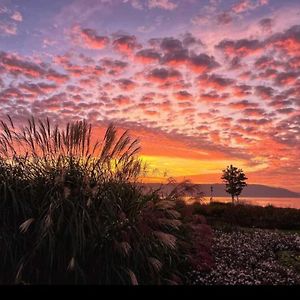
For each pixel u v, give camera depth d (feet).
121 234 22.06
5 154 25.88
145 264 22.22
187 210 28.45
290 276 26.27
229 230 38.96
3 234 21.43
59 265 21.33
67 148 26.20
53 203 21.93
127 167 26.45
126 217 23.61
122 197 24.80
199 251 26.40
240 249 31.17
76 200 22.65
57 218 21.83
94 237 21.67
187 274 24.82
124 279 21.31
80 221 21.40
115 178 25.89
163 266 23.16
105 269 21.49
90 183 24.73
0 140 25.85
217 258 28.19
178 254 24.70
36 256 21.27
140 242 22.35
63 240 21.49
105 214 23.07
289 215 44.04
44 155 26.18
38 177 24.20
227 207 46.34
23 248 21.71
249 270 26.78
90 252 21.45
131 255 21.83
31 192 23.06
